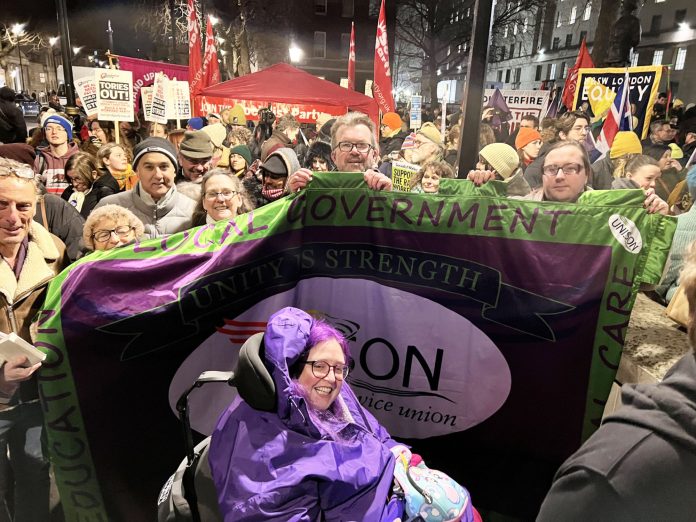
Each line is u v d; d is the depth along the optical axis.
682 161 7.03
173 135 5.22
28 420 2.04
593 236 1.73
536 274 1.79
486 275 1.84
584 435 1.87
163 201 2.83
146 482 1.96
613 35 8.98
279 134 5.16
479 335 1.89
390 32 28.91
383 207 1.87
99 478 1.91
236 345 1.92
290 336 1.24
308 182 1.87
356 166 2.91
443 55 30.83
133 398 1.87
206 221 2.85
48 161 4.66
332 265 1.93
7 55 24.84
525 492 2.00
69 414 1.83
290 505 1.12
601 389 1.80
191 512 1.27
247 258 1.87
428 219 1.85
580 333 1.79
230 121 8.52
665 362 1.70
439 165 3.89
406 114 14.58
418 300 1.91
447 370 1.95
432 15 27.78
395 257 1.89
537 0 27.22
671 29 24.48
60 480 1.89
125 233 2.25
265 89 6.96
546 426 1.90
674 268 2.08
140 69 8.00
